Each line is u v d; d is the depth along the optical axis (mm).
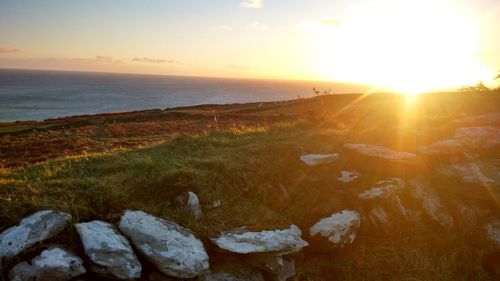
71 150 23891
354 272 7320
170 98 184875
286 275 6609
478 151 11102
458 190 9508
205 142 11773
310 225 7707
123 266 5281
